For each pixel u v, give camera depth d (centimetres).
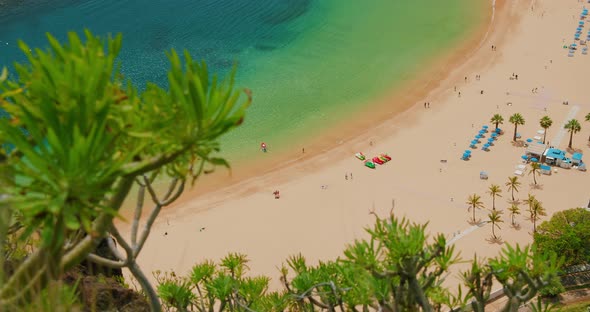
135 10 14088
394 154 9250
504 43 12338
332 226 7800
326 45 12600
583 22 12862
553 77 11069
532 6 13650
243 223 7862
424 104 10575
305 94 10994
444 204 8025
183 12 13975
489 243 7188
